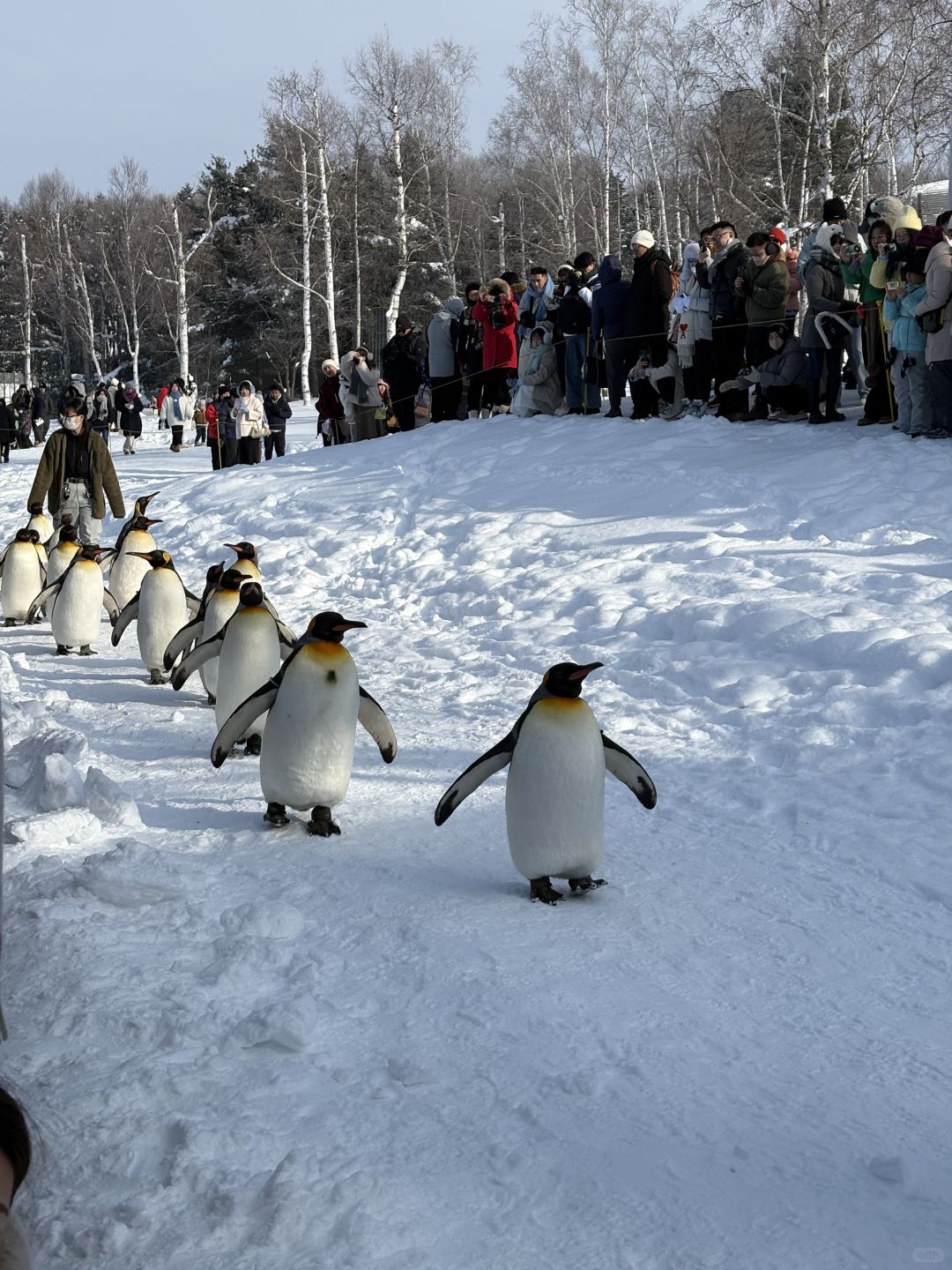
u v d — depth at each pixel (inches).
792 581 378.6
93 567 421.4
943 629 319.0
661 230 1587.1
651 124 1715.1
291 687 214.1
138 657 422.0
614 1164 118.4
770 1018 148.8
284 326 2618.1
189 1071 135.1
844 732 265.4
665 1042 142.4
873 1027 146.5
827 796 232.7
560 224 1766.7
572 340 658.8
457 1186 115.1
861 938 172.6
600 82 1727.4
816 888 191.3
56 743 268.8
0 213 3897.6
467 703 321.4
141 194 3137.3
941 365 468.8
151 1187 114.6
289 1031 140.2
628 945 169.5
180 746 293.0
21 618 498.9
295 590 516.1
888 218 489.7
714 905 184.9
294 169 1847.9
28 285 2987.2
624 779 193.0
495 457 624.1
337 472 695.1
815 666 313.4
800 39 1186.6
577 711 182.4
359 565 538.6
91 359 3309.5
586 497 523.2
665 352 596.1
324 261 2167.8
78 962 160.9
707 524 456.1
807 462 487.8
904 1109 128.3
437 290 2289.6
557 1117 126.8
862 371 605.9
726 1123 125.6
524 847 184.2
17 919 177.0
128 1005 148.6
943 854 202.2
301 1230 106.9
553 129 1768.0
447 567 490.0
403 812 233.8
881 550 398.0
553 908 183.6
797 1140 122.4
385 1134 124.1
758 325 551.8
